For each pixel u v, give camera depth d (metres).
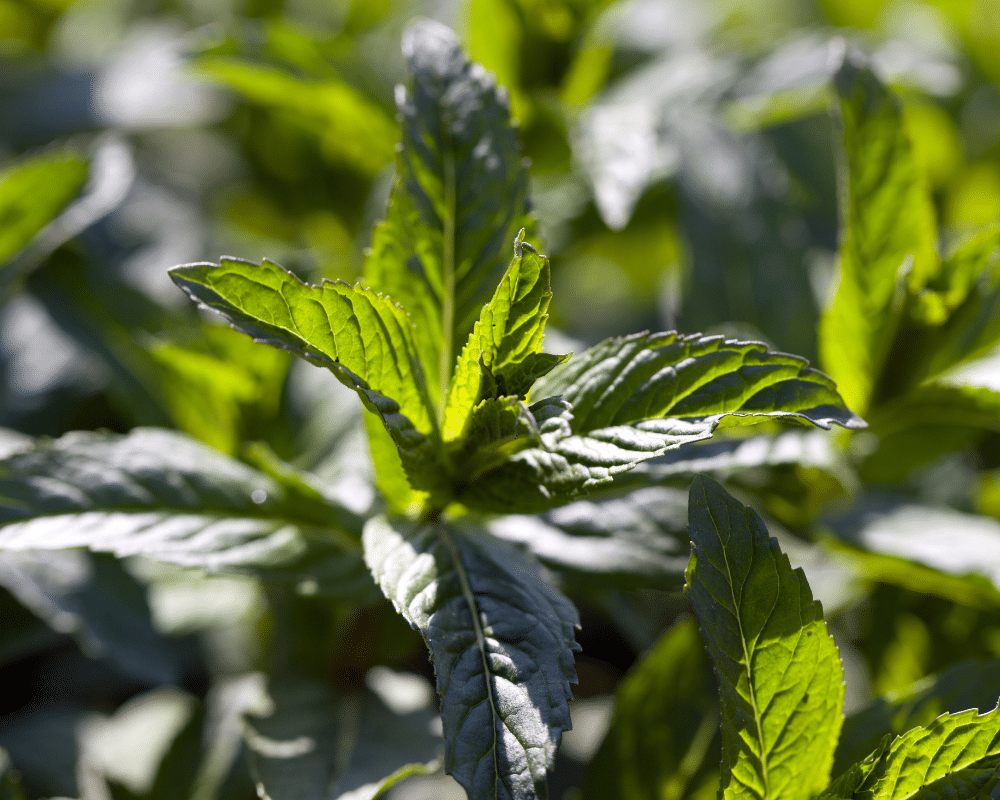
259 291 0.65
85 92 0.78
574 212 0.76
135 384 0.73
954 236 0.77
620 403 0.65
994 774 0.65
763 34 0.80
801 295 0.74
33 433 0.76
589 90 0.75
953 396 0.70
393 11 0.82
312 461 0.71
